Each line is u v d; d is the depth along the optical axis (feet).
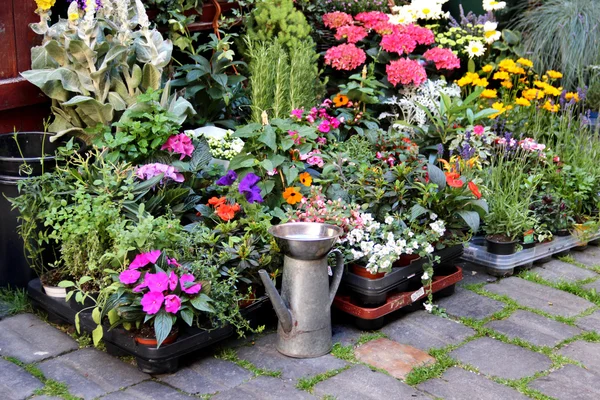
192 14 17.01
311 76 15.90
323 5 19.04
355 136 14.12
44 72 12.34
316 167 13.46
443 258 12.12
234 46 18.39
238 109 16.53
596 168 15.56
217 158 13.69
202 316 10.09
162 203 11.41
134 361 10.02
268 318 11.37
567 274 13.69
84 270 10.66
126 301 9.41
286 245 9.94
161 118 11.80
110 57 12.34
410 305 11.82
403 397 9.25
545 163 15.23
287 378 9.67
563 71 20.13
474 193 11.49
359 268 11.16
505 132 15.98
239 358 10.19
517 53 20.68
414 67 16.44
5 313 11.27
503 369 10.06
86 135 12.91
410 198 12.12
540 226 13.92
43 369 9.75
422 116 16.29
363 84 16.16
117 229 9.86
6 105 12.41
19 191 10.94
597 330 11.39
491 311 11.91
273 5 16.40
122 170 11.25
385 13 20.10
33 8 12.78
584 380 9.85
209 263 10.28
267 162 11.50
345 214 11.37
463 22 21.03
